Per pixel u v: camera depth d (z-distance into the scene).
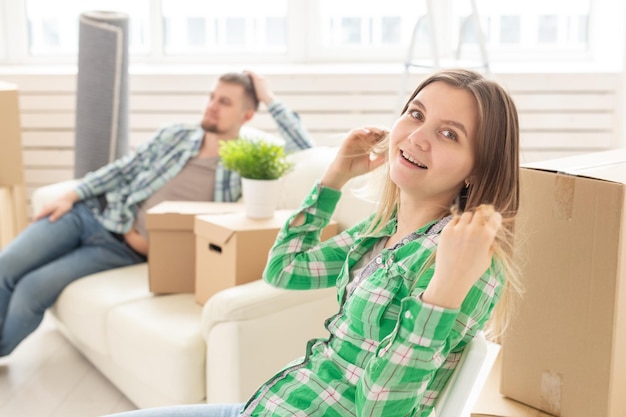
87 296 2.70
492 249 1.21
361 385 1.22
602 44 4.15
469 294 1.23
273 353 2.24
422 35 4.27
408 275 1.29
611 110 3.89
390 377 1.17
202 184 2.99
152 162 3.08
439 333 1.15
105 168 3.09
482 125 1.29
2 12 4.29
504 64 4.17
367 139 1.56
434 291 1.15
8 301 2.91
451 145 1.29
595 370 1.62
